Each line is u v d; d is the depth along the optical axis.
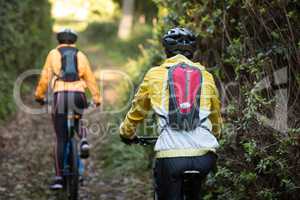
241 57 8.88
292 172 7.85
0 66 19.39
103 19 55.53
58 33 11.47
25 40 24.08
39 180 12.92
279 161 7.82
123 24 49.78
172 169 6.91
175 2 11.25
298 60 8.09
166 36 7.47
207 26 10.05
